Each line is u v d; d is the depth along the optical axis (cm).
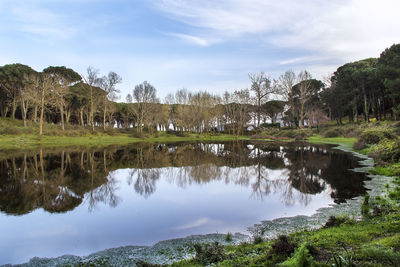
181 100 8256
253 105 8056
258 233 829
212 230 877
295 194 1307
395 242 545
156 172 2038
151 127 7469
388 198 1076
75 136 5309
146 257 688
